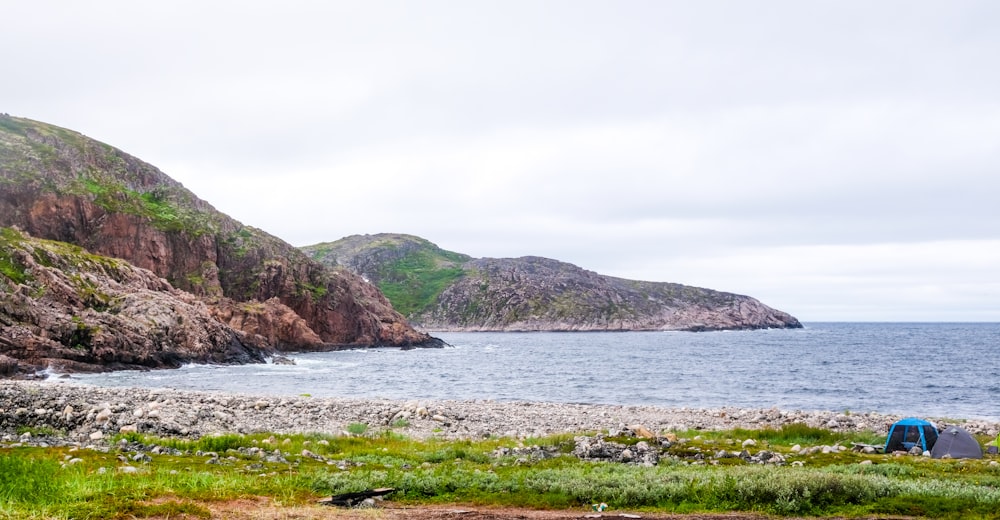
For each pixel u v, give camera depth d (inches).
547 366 4901.6
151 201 6953.7
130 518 598.2
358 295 7854.3
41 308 3368.6
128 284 4384.8
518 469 938.1
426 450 1149.1
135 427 1179.3
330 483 780.0
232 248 6574.8
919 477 903.7
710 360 5728.3
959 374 4106.8
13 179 5679.1
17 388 1422.2
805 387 3287.4
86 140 7258.9
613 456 1103.0
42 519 572.7
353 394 2731.3
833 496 741.9
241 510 657.0
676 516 684.7
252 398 1755.7
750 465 1010.1
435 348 7864.2
